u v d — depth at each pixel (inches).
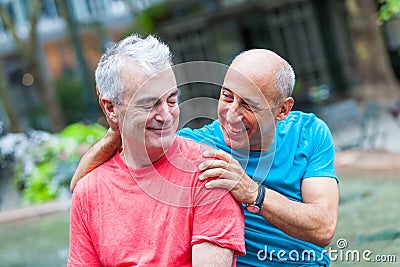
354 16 568.7
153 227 93.7
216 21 750.5
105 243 96.0
